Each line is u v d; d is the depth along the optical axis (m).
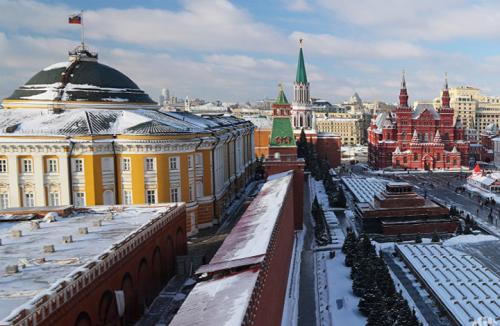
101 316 36.22
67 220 51.12
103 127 76.62
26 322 25.67
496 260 73.69
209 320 26.72
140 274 45.53
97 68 86.25
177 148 77.19
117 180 74.88
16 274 33.72
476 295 58.53
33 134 71.69
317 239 82.00
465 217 102.69
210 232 83.31
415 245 80.81
